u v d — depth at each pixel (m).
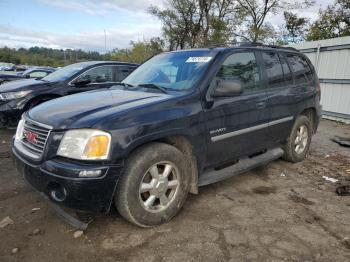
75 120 3.06
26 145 3.36
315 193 4.50
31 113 3.60
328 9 25.64
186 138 3.60
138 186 3.19
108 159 2.95
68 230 3.33
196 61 4.21
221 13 28.86
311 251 3.11
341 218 3.79
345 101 10.94
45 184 3.02
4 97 7.04
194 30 32.62
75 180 2.85
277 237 3.33
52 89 7.29
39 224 3.44
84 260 2.89
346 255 3.07
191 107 3.63
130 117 3.13
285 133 5.29
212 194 4.32
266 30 27.05
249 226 3.52
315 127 6.19
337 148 7.12
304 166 5.66
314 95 5.90
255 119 4.48
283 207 4.02
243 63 4.48
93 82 7.80
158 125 3.28
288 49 5.63
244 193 4.40
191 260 2.92
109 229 3.36
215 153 4.00
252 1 27.47
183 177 3.57
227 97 4.06
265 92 4.69
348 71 10.80
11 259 2.88
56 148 3.01
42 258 2.90
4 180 4.59
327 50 11.66
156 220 3.39
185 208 3.88
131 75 4.92
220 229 3.44
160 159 3.32
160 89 3.95
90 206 2.97
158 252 3.02
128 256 2.95
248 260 2.95
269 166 5.57
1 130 7.70
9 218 3.52
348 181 5.01
